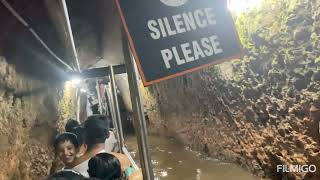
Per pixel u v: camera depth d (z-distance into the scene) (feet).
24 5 10.15
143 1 8.03
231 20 8.80
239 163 23.91
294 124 15.31
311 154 14.15
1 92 11.53
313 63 13.12
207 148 30.30
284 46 15.05
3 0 8.84
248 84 19.69
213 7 8.72
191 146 34.88
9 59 12.35
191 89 32.14
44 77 19.94
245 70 19.65
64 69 25.88
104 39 27.37
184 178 24.68
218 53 8.58
